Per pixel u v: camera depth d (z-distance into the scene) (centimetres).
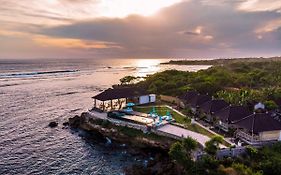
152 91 8838
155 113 6359
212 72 11462
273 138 4541
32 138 5903
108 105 7488
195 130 5153
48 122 7112
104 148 5381
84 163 4688
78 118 6812
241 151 4041
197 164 3719
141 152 5031
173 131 5078
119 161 4759
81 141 5762
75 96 10950
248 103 6788
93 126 5959
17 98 10156
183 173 3838
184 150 3931
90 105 9219
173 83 9388
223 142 4488
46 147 5412
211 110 5706
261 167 3612
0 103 9181
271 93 7419
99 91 12331
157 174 4094
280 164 3594
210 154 3944
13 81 15225
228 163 3766
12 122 7038
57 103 9488
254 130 4416
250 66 14762
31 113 8006
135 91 7581
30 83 14525
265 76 10625
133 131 5381
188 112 6425
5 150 5206
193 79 9881
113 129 5594
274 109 6531
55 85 14050
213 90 8575
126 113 6462
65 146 5475
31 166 4556
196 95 6800
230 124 5041
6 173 4281
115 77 18962
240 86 9456
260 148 4197
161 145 4784
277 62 15362
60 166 4572
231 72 12706
